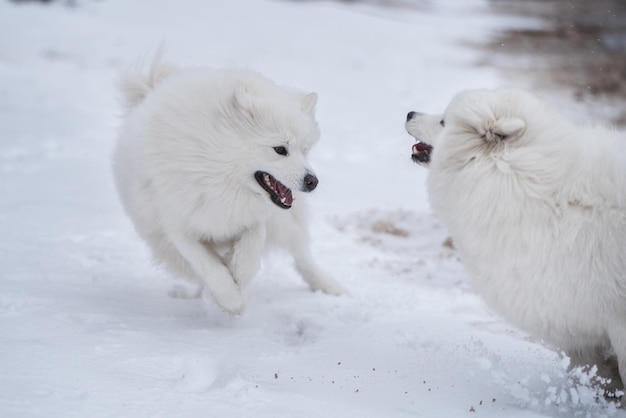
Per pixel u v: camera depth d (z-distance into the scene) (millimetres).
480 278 5832
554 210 5402
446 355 6445
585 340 5711
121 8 35875
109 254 9516
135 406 4602
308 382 5551
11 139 16734
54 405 4434
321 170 16469
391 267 10148
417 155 6602
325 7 41531
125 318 6816
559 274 5402
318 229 11883
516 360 6355
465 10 45500
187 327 6773
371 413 5023
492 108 5477
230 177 6613
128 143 7156
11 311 6500
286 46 31188
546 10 45125
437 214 6031
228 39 31641
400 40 33906
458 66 28406
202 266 6965
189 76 6992
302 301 8133
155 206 7082
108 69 25125
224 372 5527
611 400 5875
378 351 6496
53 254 9203
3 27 29953
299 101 7059
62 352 5418
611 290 5293
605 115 20656
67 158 15680
